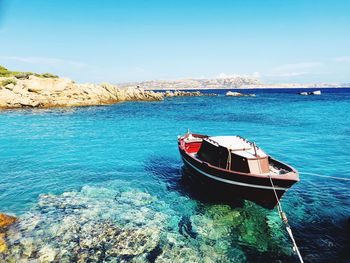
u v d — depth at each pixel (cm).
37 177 2014
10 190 1766
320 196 1703
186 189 1842
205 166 1708
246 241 1259
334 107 8069
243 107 8475
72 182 1925
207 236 1289
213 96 15800
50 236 1234
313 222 1408
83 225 1334
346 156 2634
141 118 5538
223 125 4728
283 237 1291
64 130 4031
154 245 1199
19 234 1241
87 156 2622
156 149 2944
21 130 3966
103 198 1662
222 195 1698
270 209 1521
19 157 2555
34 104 7062
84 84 9050
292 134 3822
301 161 2483
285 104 9538
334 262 1112
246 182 1501
